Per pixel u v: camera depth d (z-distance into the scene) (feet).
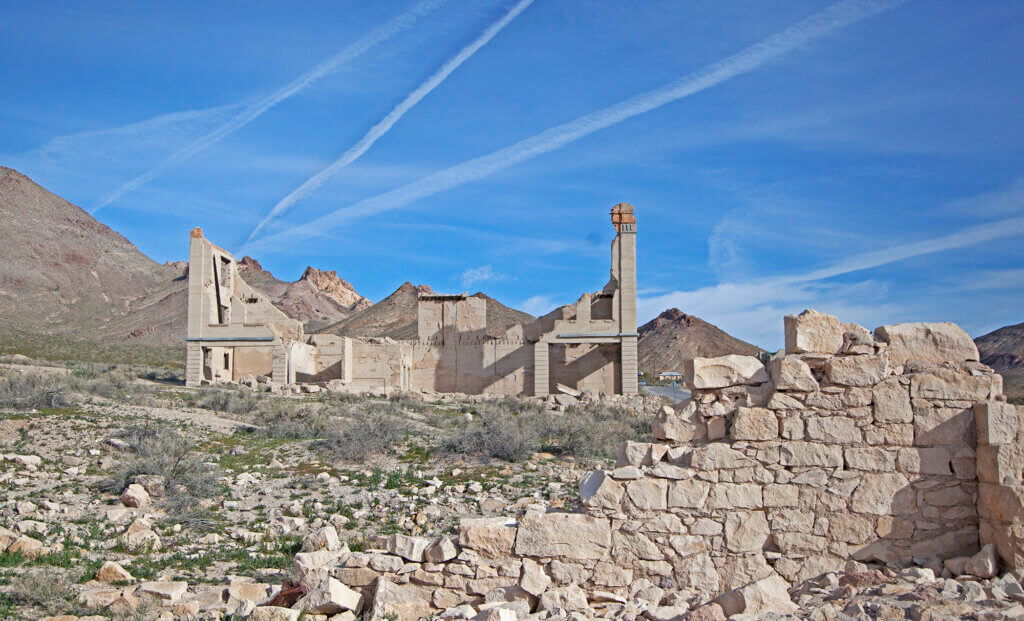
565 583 31.24
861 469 31.32
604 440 91.86
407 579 32.45
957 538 30.50
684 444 33.27
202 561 45.73
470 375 193.47
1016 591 25.95
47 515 55.31
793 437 31.81
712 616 25.98
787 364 32.19
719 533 31.37
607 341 181.27
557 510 34.60
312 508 59.77
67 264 574.97
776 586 27.53
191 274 183.62
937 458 30.99
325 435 89.20
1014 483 28.73
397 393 156.25
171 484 62.85
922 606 24.25
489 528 31.99
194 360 180.75
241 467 73.87
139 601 35.35
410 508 59.77
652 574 31.30
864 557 30.83
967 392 31.14
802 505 31.35
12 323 406.21
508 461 77.61
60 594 36.17
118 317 505.66
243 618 32.91
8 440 75.77
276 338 178.29
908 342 32.40
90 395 107.14
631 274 183.01
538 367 181.57
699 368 33.60
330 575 33.50
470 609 29.55
